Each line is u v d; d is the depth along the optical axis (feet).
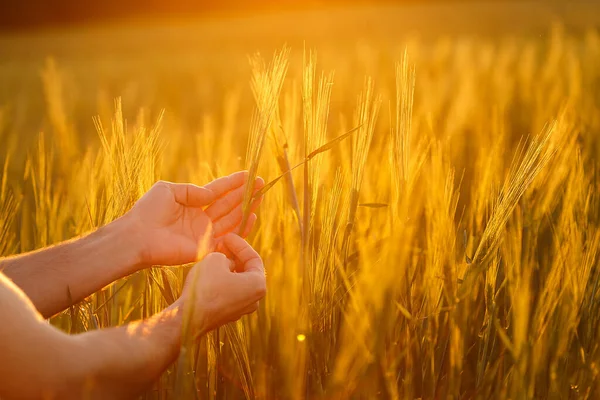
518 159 3.53
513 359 3.24
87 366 2.79
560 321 3.47
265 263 4.05
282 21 77.51
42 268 3.48
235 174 3.88
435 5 82.64
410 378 3.42
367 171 4.54
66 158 6.45
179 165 7.60
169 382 3.69
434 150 3.94
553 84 10.64
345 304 3.64
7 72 35.32
